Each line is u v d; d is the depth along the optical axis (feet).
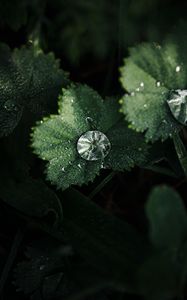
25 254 0.99
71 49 1.11
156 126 0.92
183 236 0.82
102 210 0.96
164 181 1.13
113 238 0.92
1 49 0.98
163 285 0.80
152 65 0.91
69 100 0.94
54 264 0.99
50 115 0.93
